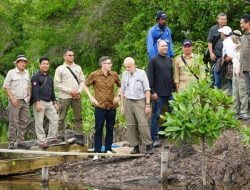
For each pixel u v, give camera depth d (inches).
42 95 626.8
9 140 622.8
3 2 1777.8
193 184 503.8
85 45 1325.0
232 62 613.6
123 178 549.3
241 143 539.8
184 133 481.1
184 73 599.8
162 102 600.7
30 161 586.9
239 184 511.5
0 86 1455.5
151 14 1072.2
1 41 1766.7
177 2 954.1
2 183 549.3
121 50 1139.3
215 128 478.3
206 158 546.9
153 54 618.2
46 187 528.7
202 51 813.2
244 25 558.6
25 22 1505.9
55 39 1422.2
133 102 592.4
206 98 489.7
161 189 510.9
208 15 944.3
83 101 832.3
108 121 609.9
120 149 633.6
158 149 595.2
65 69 637.9
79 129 650.2
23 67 617.0
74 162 611.5
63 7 1434.5
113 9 1262.3
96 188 521.3
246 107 595.2
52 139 639.1
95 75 602.5
